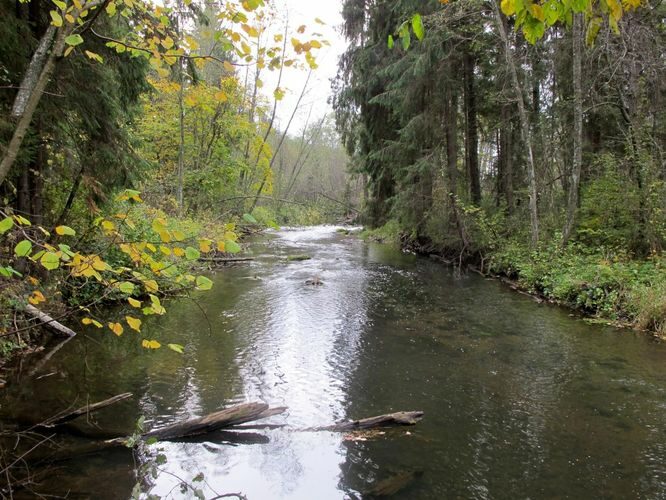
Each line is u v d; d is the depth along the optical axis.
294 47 2.51
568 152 15.27
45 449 3.99
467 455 4.19
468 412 5.05
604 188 11.70
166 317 8.60
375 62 18.97
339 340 7.55
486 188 20.12
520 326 8.45
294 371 6.16
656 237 10.36
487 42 15.05
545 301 10.46
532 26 1.90
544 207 14.35
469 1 12.88
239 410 4.62
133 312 8.57
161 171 18.56
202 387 5.52
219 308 9.47
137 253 2.58
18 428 4.32
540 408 5.16
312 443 4.34
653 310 8.17
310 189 44.28
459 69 16.91
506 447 4.33
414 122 15.95
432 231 17.84
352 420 4.82
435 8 14.66
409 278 13.57
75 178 7.30
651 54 10.99
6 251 4.50
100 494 3.42
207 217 17.25
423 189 17.31
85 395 5.14
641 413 5.04
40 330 6.81
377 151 19.09
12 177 6.27
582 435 4.56
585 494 3.64
